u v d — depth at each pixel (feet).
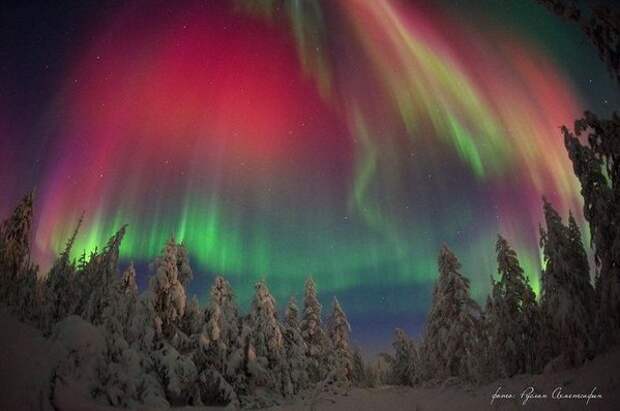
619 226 57.82
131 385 53.21
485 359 84.89
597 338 60.03
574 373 55.26
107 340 54.44
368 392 95.55
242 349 85.81
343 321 138.21
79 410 39.96
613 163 51.90
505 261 87.81
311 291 134.21
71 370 44.91
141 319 71.10
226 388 74.54
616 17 22.77
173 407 61.26
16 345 43.06
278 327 101.30
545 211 73.77
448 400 63.57
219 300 95.40
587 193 62.34
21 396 36.58
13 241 83.10
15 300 77.10
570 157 64.75
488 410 48.32
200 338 77.97
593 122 50.72
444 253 113.60
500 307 84.79
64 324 48.55
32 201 91.25
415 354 150.71
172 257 81.10
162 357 68.28
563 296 65.21
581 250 69.62
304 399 89.97
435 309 110.01
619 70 22.75
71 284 94.48
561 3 24.61
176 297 77.97
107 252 102.42
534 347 76.69
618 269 58.65
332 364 119.75
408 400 72.95
